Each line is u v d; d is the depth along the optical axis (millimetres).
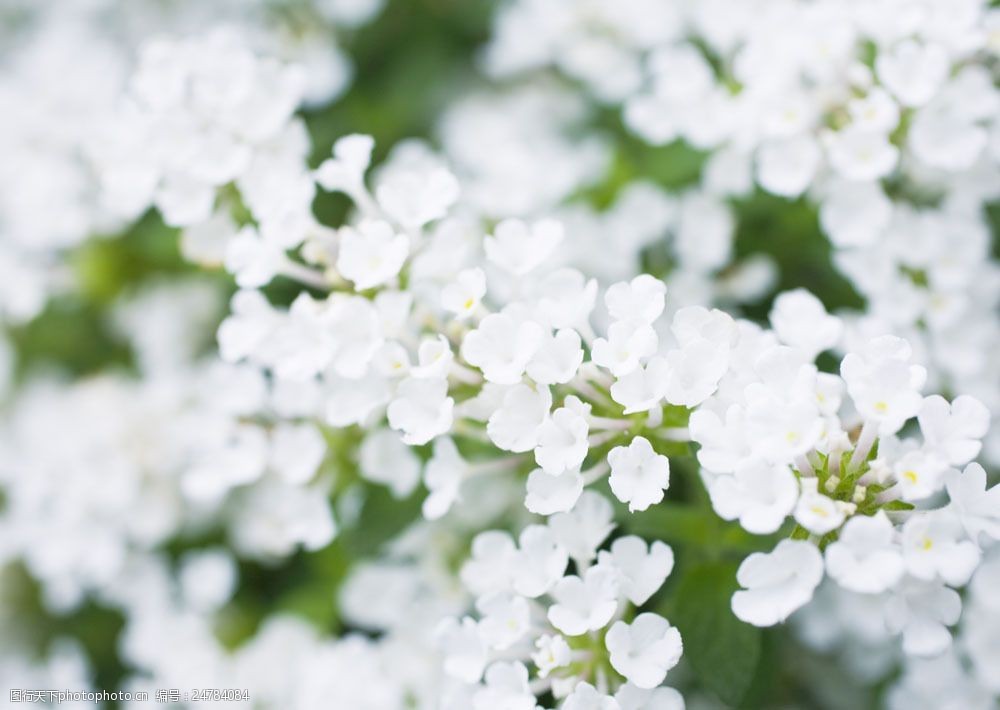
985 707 371
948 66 365
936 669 374
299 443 373
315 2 465
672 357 324
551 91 473
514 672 331
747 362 331
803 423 314
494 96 479
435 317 348
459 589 385
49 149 438
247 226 365
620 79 440
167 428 430
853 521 310
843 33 367
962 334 380
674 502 380
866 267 377
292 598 418
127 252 448
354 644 387
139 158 372
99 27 495
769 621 313
